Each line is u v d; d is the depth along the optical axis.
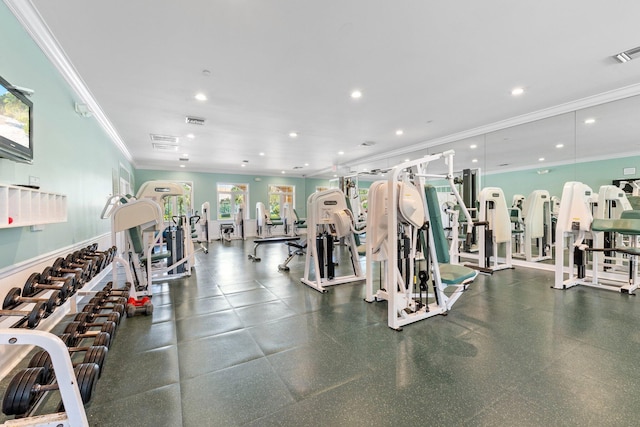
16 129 1.96
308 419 1.45
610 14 2.21
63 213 2.65
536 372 1.84
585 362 1.95
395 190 2.54
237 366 1.95
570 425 1.38
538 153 5.00
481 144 5.63
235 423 1.43
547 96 3.85
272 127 5.21
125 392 1.68
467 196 5.95
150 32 2.39
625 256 4.43
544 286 3.85
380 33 2.45
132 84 3.36
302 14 2.19
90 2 2.04
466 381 1.75
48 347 1.09
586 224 3.61
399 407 1.53
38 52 2.49
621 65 3.02
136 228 3.52
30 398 1.11
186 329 2.56
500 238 4.90
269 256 6.67
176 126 5.06
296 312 2.97
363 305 3.18
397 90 3.63
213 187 10.65
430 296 3.44
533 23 2.32
